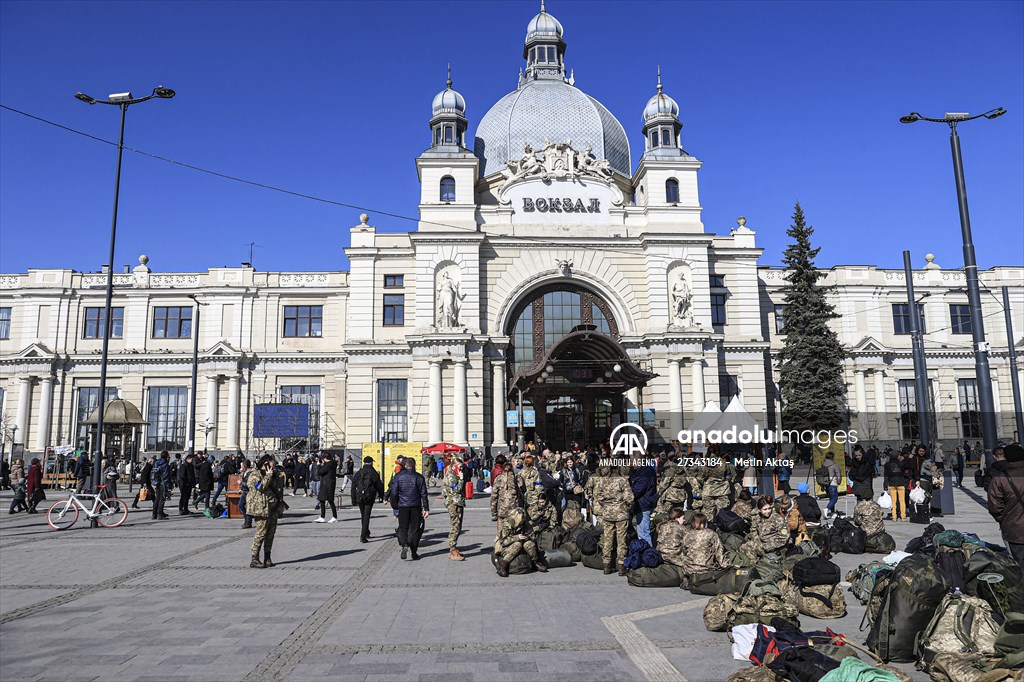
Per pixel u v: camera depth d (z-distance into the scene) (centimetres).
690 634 860
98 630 875
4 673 709
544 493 1666
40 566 1353
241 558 1458
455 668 727
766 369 5047
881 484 3562
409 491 1456
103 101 2467
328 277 4969
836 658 658
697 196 4581
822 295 4366
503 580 1220
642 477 1366
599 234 4491
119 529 2009
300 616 950
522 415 3609
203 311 4891
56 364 4816
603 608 1003
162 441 4766
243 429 4781
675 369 4272
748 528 1484
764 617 833
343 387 4844
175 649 793
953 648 731
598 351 3512
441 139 4656
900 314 5238
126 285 4916
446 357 4184
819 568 963
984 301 5325
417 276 4294
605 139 5084
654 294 4369
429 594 1100
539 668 728
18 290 4862
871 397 5075
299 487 3834
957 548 895
